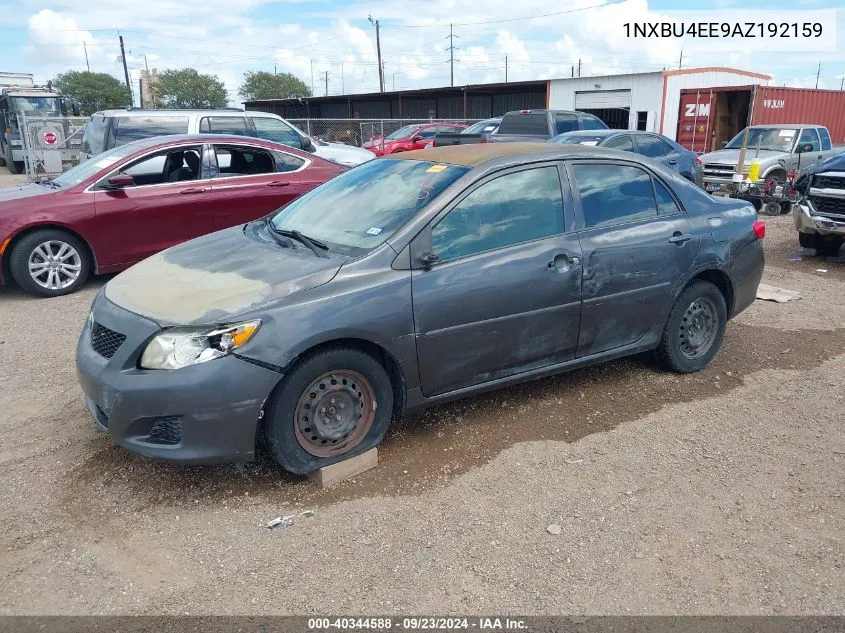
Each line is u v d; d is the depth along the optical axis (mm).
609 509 3379
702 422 4297
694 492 3537
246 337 3203
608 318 4383
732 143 15859
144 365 3221
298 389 3363
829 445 4023
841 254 9539
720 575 2924
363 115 44344
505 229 3959
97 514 3303
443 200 3785
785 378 4996
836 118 25500
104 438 4016
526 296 3965
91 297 7266
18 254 7062
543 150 4258
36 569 2918
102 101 66938
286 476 3627
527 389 4734
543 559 3012
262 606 2725
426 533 3176
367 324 3451
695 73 28000
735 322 6301
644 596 2795
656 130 27922
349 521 3258
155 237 7668
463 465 3760
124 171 7574
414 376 3709
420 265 3648
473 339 3840
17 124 26172
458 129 22312
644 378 4949
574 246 4152
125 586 2830
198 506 3367
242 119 11055
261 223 4586
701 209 4855
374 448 3703
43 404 4500
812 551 3080
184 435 3186
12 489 3494
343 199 4316
